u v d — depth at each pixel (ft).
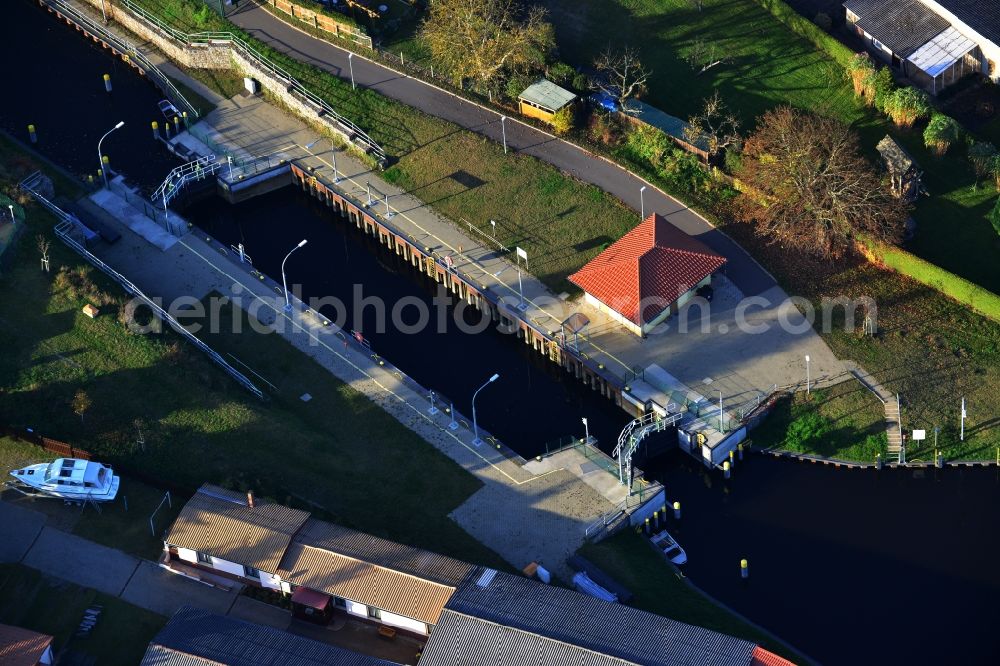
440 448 555.69
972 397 572.51
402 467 548.31
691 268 599.98
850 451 564.30
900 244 612.29
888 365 581.12
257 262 646.33
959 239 617.62
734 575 532.73
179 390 559.79
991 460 559.38
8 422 542.98
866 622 517.14
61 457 534.78
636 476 542.98
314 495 533.14
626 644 459.73
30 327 574.56
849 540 542.16
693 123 647.97
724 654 455.22
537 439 579.07
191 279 618.85
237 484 528.63
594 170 653.30
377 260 649.61
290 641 468.75
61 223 617.62
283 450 546.67
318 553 495.41
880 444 563.48
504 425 583.99
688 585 523.29
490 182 651.66
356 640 490.49
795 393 574.56
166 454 539.29
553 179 650.02
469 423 565.12
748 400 572.10
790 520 549.13
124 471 531.91
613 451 555.69
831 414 570.46
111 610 494.59
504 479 545.03
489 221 638.12
